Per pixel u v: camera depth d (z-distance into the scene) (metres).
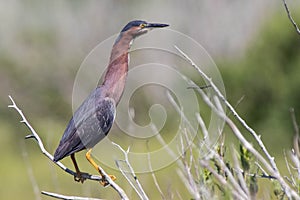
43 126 25.91
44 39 33.28
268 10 29.05
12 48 32.56
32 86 30.02
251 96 24.16
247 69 24.48
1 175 22.48
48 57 32.00
